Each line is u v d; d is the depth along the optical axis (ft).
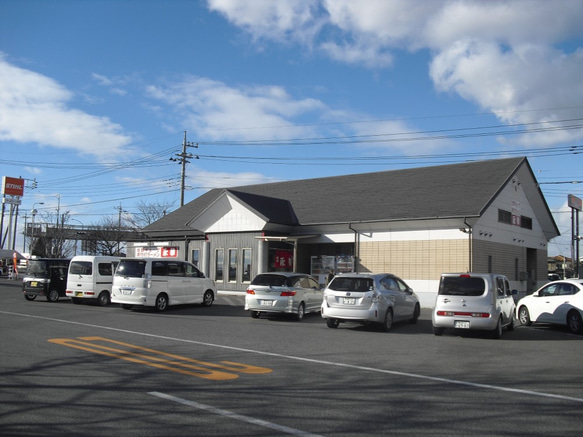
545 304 51.72
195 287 65.62
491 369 28.89
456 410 20.02
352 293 46.16
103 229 171.12
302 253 88.33
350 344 37.76
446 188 79.30
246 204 83.25
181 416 18.67
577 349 37.37
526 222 88.12
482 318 41.98
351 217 78.54
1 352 30.99
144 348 33.53
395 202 79.36
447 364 30.27
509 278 79.10
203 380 24.50
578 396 22.59
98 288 68.13
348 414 19.26
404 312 50.90
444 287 44.01
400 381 25.16
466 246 67.97
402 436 16.85
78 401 20.53
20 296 80.79
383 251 75.36
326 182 102.01
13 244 187.83
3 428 17.13
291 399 21.29
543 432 17.46
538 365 30.35
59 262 73.41
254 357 31.12
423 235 71.92
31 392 21.85
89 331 41.19
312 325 50.60
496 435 17.10
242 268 84.69
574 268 119.34
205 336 39.99
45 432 16.78
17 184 183.52
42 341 35.40
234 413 19.13
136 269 59.52
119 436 16.46
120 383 23.66
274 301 54.49
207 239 90.63
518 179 84.99
